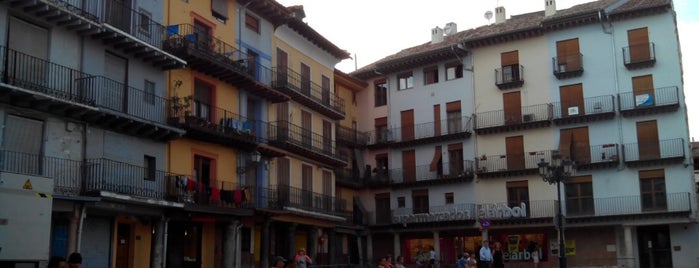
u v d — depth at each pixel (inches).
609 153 1635.1
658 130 1599.4
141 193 931.3
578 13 1681.8
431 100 1905.8
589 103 1672.0
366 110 2018.9
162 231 973.2
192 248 1102.4
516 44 1792.6
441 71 1905.8
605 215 1593.3
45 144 815.7
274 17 1355.8
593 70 1683.1
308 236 1478.8
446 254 1820.9
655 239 1603.1
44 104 802.8
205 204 1050.7
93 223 891.4
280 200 1274.6
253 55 1304.1
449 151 1857.8
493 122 1787.6
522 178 1736.0
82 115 860.0
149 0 1015.0
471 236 1791.3
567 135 1699.1
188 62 1081.4
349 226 1769.2
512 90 1777.8
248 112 1289.4
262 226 1234.6
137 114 956.6
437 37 2032.5
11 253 559.8
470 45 1838.1
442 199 1847.9
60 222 835.4
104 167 880.3
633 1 1695.4
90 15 869.8
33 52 813.2
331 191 1605.6
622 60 1649.9
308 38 1510.8
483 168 1779.0
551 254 1674.5
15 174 573.3
